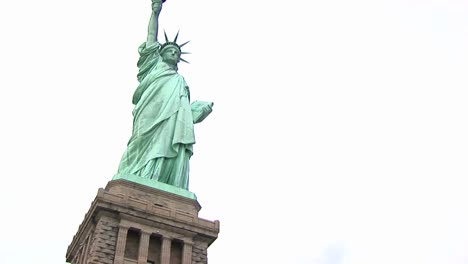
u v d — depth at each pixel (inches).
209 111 3641.7
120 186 2874.0
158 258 2731.3
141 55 3703.3
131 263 2620.6
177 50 3762.3
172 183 3090.6
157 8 3887.8
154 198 2906.0
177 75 3555.6
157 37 3814.0
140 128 3223.4
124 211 2728.8
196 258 2780.5
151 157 3083.2
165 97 3356.3
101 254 2583.7
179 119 3289.9
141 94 3464.6
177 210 2903.5
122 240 2650.1
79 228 2979.8
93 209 2736.2
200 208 3080.7
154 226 2770.7
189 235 2824.8
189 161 3243.1
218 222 2938.0
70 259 3110.2
